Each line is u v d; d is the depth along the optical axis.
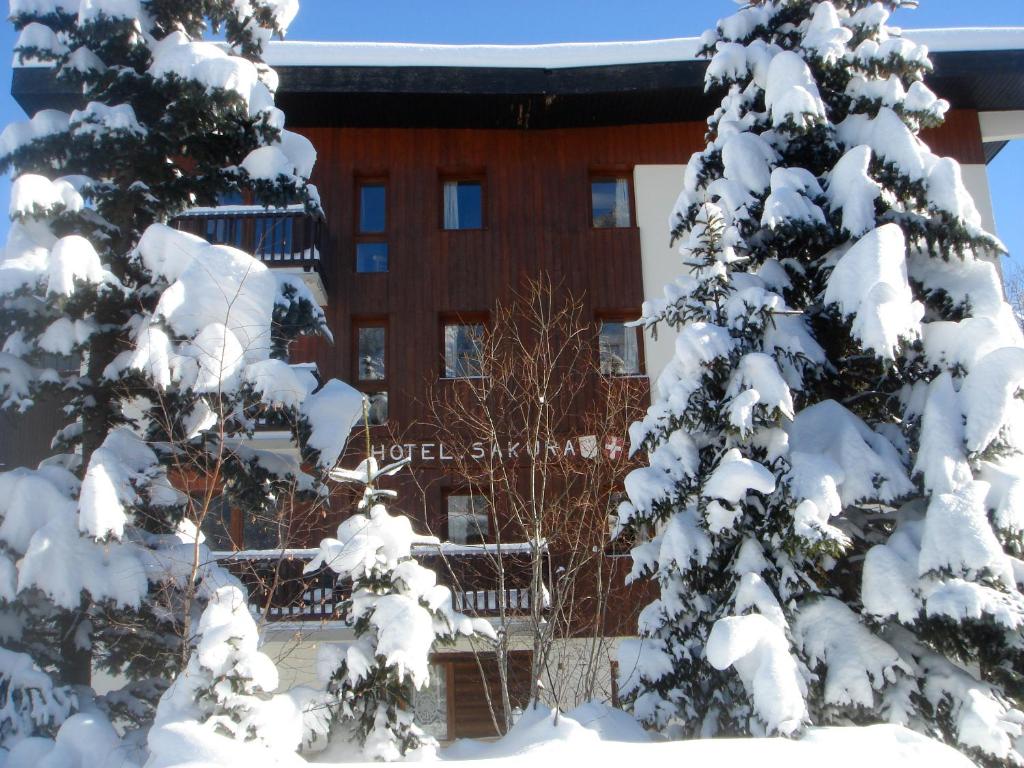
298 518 9.79
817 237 9.01
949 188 8.52
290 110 17.83
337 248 17.58
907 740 6.31
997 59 17.23
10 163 8.54
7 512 7.42
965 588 6.93
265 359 7.80
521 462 15.77
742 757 5.89
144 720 7.98
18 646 7.73
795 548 7.49
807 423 8.34
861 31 9.73
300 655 14.25
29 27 8.70
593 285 17.55
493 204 17.97
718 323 8.71
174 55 8.41
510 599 13.53
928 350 8.23
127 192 8.82
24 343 8.25
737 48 9.91
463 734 14.63
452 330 17.55
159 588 7.73
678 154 18.31
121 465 7.30
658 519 8.47
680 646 8.18
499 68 17.48
